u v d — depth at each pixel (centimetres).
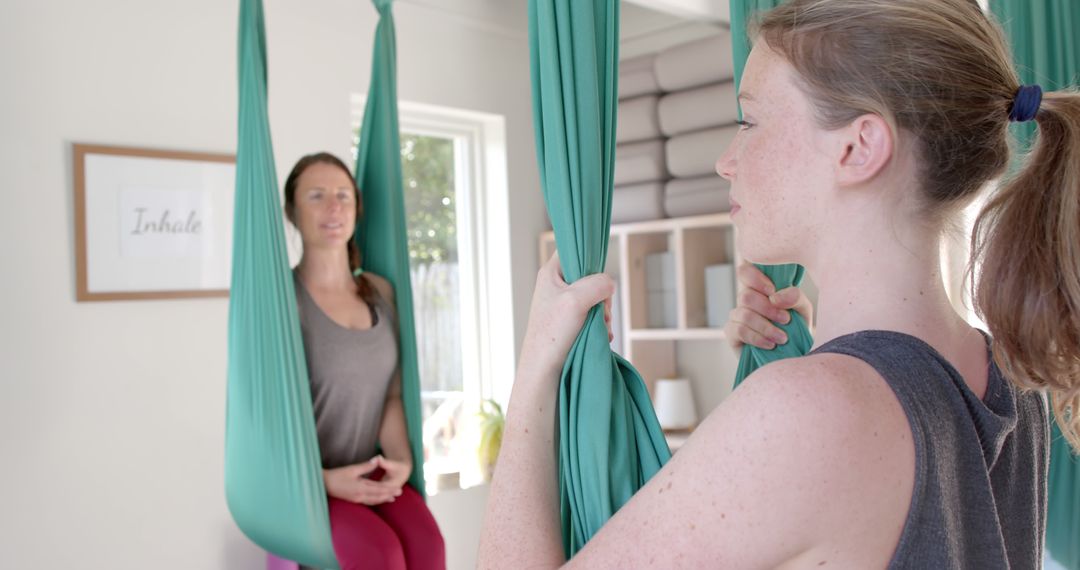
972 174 68
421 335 366
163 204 278
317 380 234
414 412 252
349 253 256
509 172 382
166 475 278
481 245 385
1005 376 71
